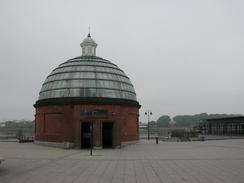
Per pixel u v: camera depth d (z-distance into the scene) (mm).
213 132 98312
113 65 51750
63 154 32781
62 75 48000
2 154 32312
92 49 55031
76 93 44938
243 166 23266
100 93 45281
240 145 48031
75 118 42438
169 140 64188
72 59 51656
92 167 22578
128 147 43875
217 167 22734
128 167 22656
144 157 29844
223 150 38219
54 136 44688
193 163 25125
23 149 39500
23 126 109750
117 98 45250
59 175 18953
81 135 42500
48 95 46781
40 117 48188
